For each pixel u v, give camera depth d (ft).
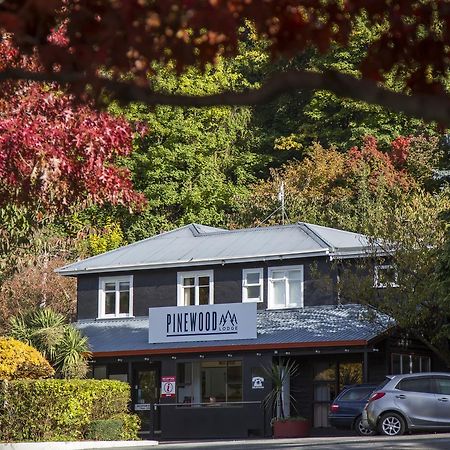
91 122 62.28
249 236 152.25
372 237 130.41
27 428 100.83
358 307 138.00
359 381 131.75
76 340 122.42
